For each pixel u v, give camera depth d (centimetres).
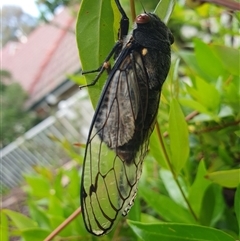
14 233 10
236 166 9
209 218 8
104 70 6
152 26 7
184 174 8
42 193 12
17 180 64
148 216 9
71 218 8
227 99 9
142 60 6
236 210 6
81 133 55
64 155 55
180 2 13
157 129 7
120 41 6
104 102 6
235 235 7
